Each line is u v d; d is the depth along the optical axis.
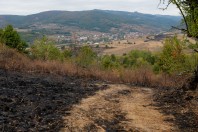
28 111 10.27
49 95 13.30
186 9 12.07
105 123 10.25
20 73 19.02
